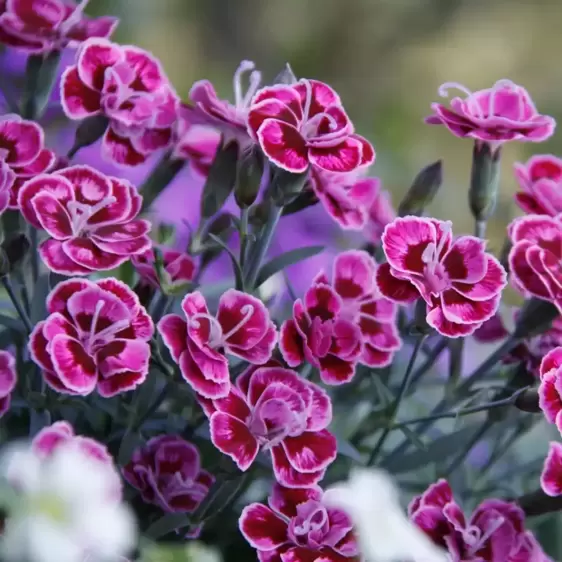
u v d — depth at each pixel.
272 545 0.73
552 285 0.76
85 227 0.75
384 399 0.79
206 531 0.77
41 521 0.66
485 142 0.81
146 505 0.75
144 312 0.74
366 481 0.69
